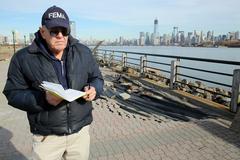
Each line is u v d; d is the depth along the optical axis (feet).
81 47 8.48
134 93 30.50
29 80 7.81
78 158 8.65
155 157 14.07
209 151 14.58
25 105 7.58
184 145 15.47
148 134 17.49
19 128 19.61
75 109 8.05
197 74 69.77
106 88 33.35
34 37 7.82
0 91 33.96
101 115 22.38
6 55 127.24
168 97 28.04
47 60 7.71
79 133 8.42
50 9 7.35
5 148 15.83
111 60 64.54
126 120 20.80
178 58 31.83
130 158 14.02
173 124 19.39
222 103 25.36
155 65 93.20
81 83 8.21
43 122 7.86
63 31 7.40
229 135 16.70
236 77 21.01
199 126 18.57
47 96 7.30
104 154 14.52
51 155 8.23
